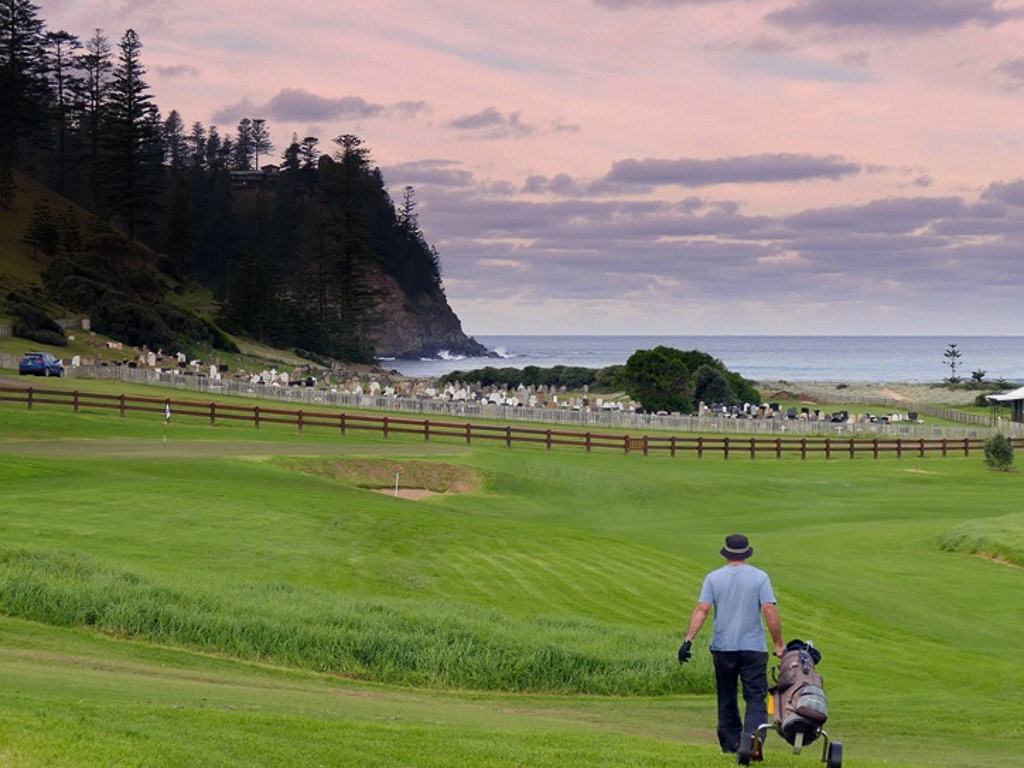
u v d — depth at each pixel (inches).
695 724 709.9
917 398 6658.5
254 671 770.8
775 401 5639.8
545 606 1103.6
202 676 714.8
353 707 629.3
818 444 3363.7
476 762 455.5
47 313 5275.6
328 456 2219.5
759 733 482.9
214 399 3292.3
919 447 3307.1
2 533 1169.4
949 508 2308.1
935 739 678.5
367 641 824.9
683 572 1349.7
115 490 1533.0
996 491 2596.0
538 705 752.3
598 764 468.4
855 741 657.0
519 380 6378.0
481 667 812.6
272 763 423.8
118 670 692.7
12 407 2603.3
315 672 796.0
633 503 2289.6
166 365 4613.7
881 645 1082.7
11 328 4773.6
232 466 1983.3
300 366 6702.8
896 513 2235.5
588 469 2534.5
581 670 828.0
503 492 2250.2
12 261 6314.0
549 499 2251.5
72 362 3814.0
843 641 1085.1
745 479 2613.2
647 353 4448.8
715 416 3887.8
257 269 7746.1
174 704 553.0
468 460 2374.5
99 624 831.7
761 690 485.1
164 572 1005.8
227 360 6146.7
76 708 475.2
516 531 1498.5
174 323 6166.3
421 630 863.1
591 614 1091.3
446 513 1744.6
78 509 1371.8
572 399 4434.1
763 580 491.5
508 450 2704.2
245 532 1309.1
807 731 463.2
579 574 1272.1
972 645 1118.4
